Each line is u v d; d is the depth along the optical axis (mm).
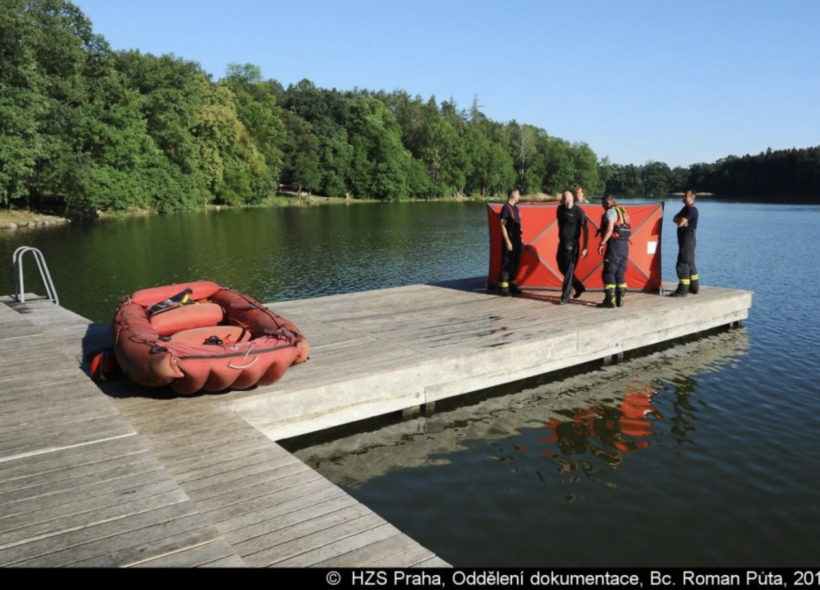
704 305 10023
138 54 53000
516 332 8094
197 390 5457
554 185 113438
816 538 4531
